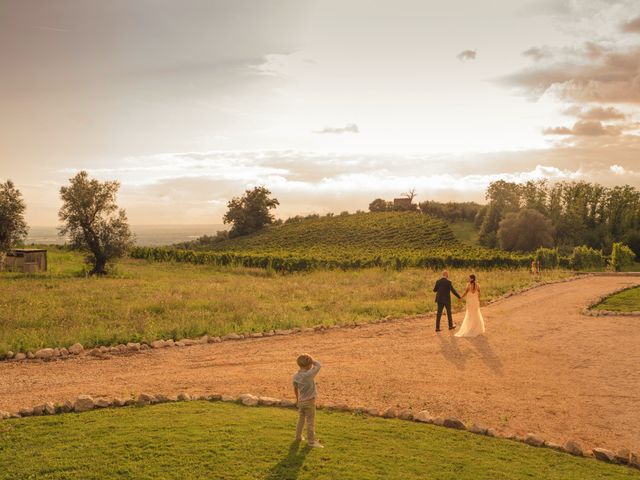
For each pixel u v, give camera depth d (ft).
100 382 36.70
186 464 21.93
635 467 25.03
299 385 24.38
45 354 43.75
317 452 23.52
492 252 202.69
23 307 65.51
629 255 166.71
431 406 33.06
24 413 28.91
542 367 42.93
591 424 30.86
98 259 124.36
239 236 384.27
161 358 44.27
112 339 49.19
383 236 295.69
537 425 30.50
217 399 32.32
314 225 353.92
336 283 110.32
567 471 23.56
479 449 25.50
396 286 97.66
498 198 307.17
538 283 106.52
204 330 55.11
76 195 122.01
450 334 56.18
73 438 24.86
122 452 23.16
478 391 36.40
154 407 30.22
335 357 45.55
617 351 48.26
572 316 68.08
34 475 21.01
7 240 121.29
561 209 309.22
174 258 185.47
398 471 21.88
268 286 100.22
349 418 29.43
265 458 22.65
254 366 42.01
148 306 67.82
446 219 370.94
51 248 212.23
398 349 48.83
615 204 298.35
